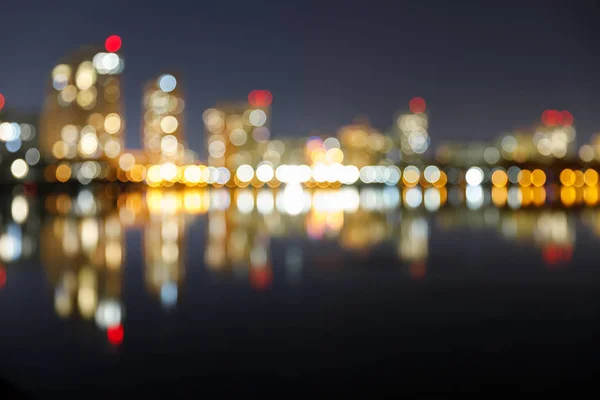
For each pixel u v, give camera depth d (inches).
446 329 431.8
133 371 342.3
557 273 676.7
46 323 458.6
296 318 471.8
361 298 550.0
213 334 424.2
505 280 636.7
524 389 307.3
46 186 5502.0
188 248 946.1
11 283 633.6
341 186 7239.2
